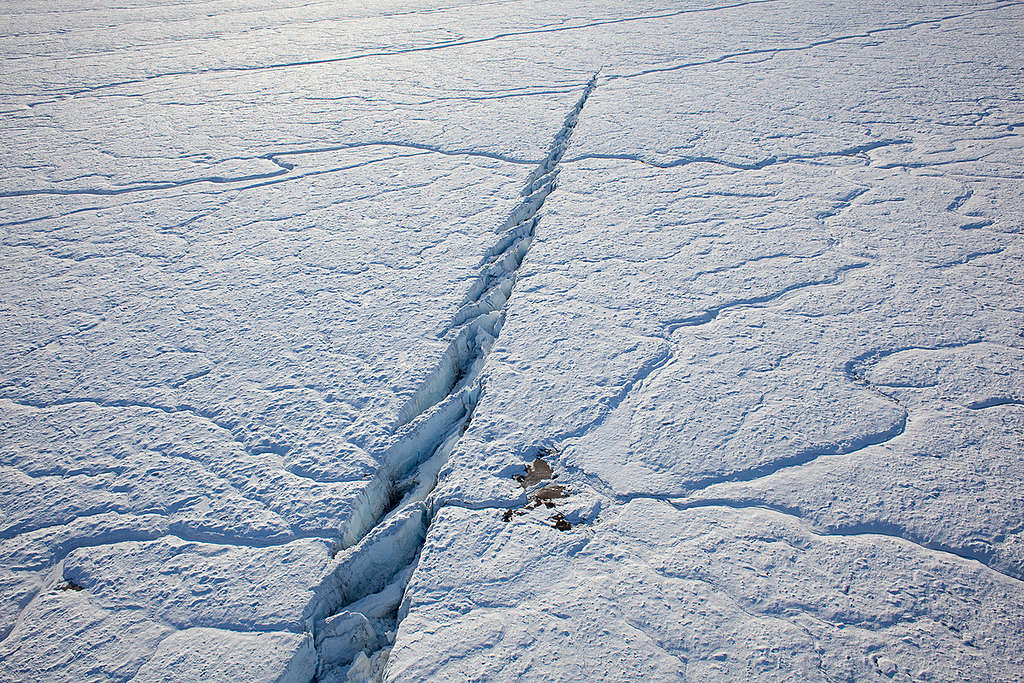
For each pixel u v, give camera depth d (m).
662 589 98.31
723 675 88.19
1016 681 86.56
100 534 111.50
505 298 178.50
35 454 127.81
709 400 131.38
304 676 95.00
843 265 175.75
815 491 111.50
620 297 166.75
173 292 182.00
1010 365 136.38
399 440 127.81
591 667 89.75
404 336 157.50
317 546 108.19
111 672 93.31
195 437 130.12
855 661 89.06
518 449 122.94
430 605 98.50
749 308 160.00
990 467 113.81
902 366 137.75
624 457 119.88
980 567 99.38
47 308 177.38
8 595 103.62
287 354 153.12
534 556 104.12
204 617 99.38
